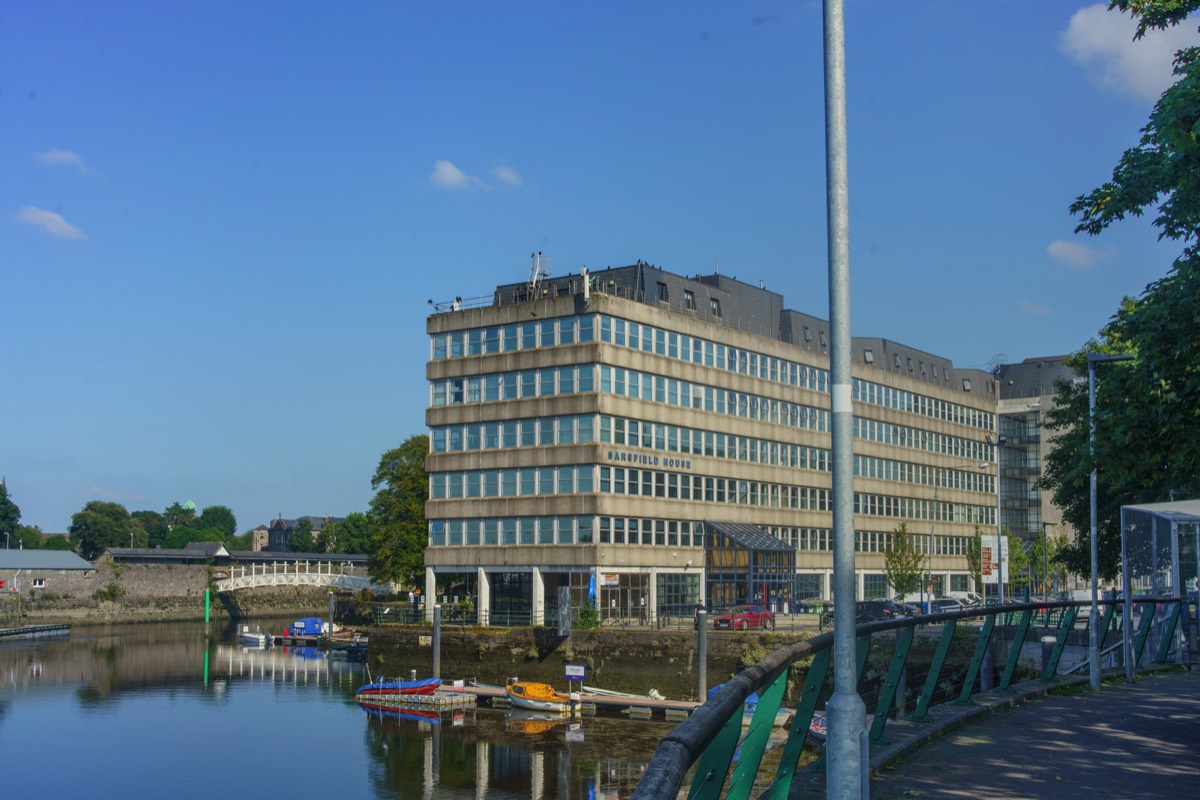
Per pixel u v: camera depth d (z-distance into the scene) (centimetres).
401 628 7744
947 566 11650
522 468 7925
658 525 8019
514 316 8094
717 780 634
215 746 5531
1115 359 2720
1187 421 1736
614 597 7612
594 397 7638
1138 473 1819
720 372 8712
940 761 1139
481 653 7262
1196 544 3638
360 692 6862
